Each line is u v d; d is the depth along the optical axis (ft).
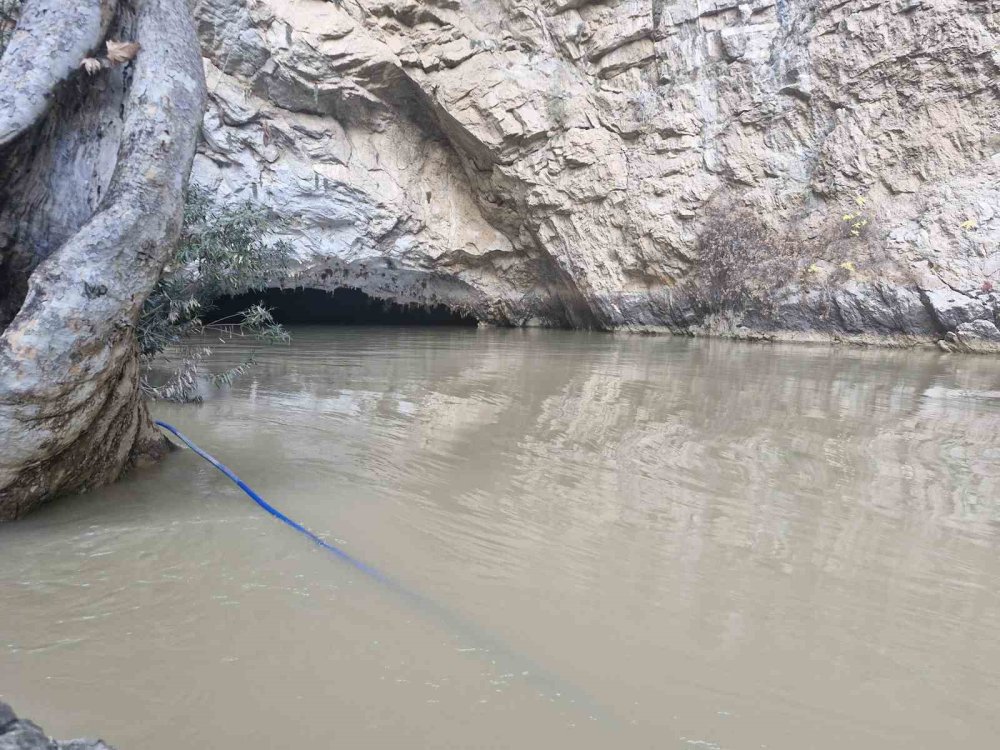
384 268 48.88
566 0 44.98
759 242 44.39
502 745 5.85
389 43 43.75
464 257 51.39
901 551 10.43
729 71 44.39
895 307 39.63
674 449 16.21
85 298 10.00
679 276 47.03
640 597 8.73
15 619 7.70
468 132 45.52
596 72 46.88
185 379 20.38
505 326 55.47
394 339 41.01
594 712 6.36
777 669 7.18
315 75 42.70
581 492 12.94
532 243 51.31
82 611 7.93
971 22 38.24
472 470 14.25
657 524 11.35
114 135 11.62
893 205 41.24
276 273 27.84
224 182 42.09
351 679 6.75
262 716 6.12
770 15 43.60
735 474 14.30
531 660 7.22
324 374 26.27
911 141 40.70
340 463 14.52
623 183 47.06
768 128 44.32
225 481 13.01
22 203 11.23
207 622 7.77
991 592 9.12
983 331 36.88
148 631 7.53
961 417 20.15
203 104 11.86
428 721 6.14
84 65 10.83
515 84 45.11
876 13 40.42
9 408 9.64
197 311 22.71
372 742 5.82
